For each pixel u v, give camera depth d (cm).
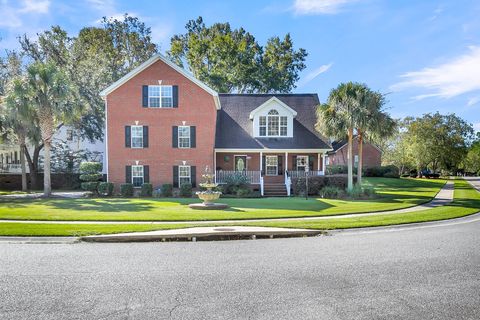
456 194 3259
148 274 823
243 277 801
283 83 6012
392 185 4156
